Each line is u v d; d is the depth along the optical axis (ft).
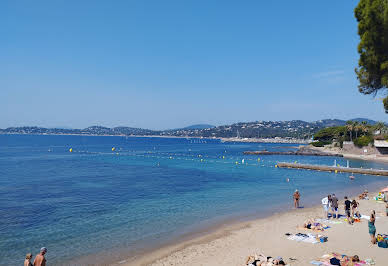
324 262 48.62
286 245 58.80
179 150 552.82
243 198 114.52
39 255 43.52
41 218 85.66
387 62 51.06
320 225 70.85
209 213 90.22
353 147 396.37
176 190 134.10
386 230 67.05
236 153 463.01
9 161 295.07
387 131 390.01
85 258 55.47
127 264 52.44
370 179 175.22
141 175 192.03
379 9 50.65
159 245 62.18
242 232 69.97
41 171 213.46
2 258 56.39
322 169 223.51
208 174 198.49
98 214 89.92
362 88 60.70
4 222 81.35
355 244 58.03
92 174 196.54
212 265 50.47
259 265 47.34
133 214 89.56
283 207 97.81
